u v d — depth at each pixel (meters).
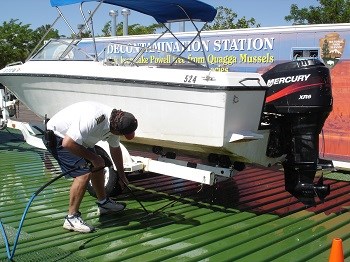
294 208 5.00
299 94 4.54
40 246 3.71
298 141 4.59
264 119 4.79
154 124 5.01
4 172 6.59
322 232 4.21
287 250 3.74
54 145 4.04
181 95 4.63
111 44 6.70
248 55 8.64
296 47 8.11
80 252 3.61
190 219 4.56
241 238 4.03
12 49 28.27
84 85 5.59
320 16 21.34
